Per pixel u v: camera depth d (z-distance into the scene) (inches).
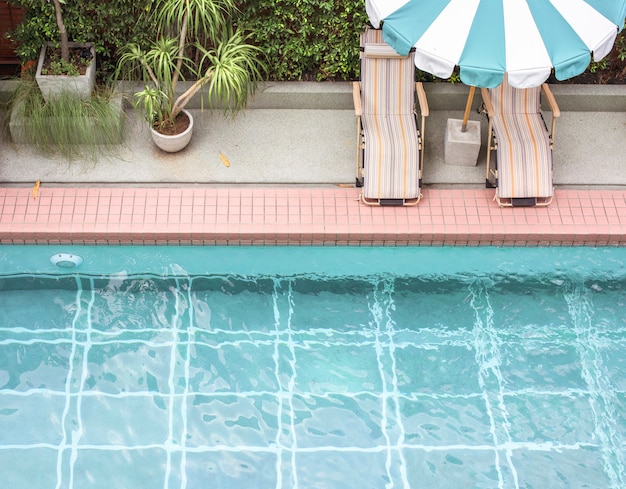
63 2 311.3
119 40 339.0
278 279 310.2
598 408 277.9
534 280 312.7
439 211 318.7
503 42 268.4
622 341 296.0
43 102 327.3
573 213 319.9
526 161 315.9
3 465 257.4
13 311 296.0
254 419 271.7
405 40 272.1
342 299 305.3
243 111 351.9
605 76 360.2
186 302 302.2
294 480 258.1
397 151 314.7
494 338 296.0
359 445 267.0
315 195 323.0
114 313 297.9
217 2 319.6
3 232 307.7
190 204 318.3
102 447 263.1
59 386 277.1
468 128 332.8
